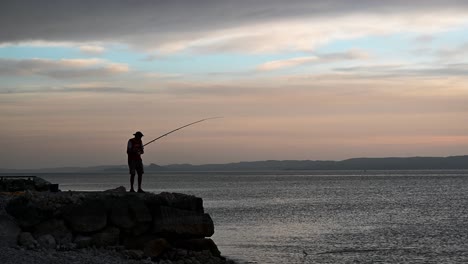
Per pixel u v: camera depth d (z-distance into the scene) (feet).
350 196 276.21
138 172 69.00
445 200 239.50
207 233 67.51
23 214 62.08
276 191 333.62
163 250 64.95
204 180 588.50
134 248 64.44
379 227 134.92
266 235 117.60
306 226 136.15
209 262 65.82
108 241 63.21
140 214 64.54
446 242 107.86
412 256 91.71
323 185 433.48
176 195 67.62
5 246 58.75
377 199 249.75
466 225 138.62
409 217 160.86
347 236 116.67
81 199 63.98
